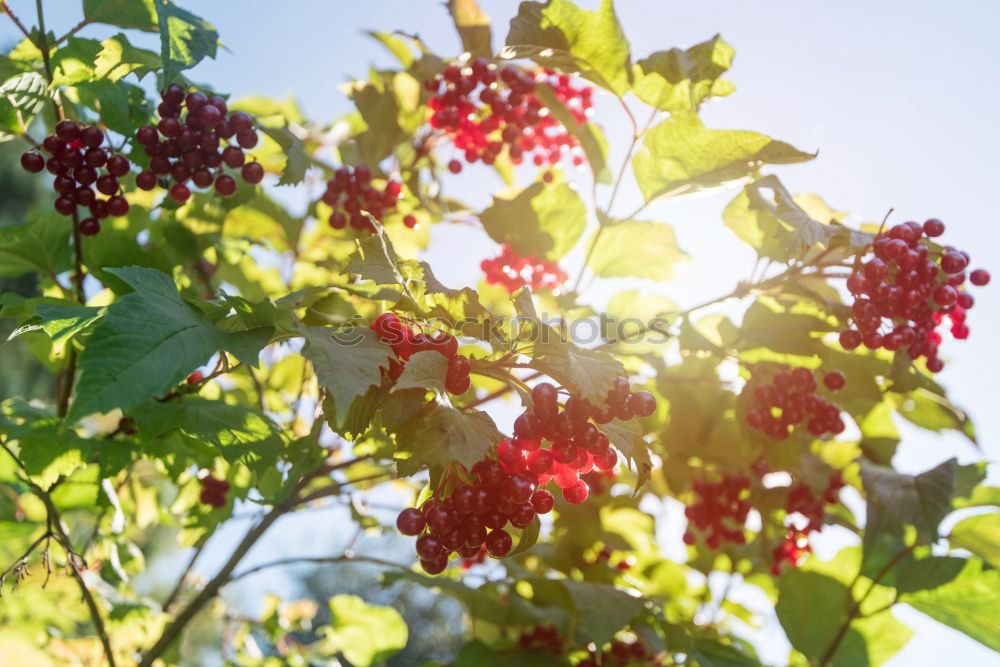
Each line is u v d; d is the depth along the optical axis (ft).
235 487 2.34
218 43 1.99
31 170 1.99
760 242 2.16
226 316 1.77
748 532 2.65
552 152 2.49
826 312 2.10
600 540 2.49
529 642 2.42
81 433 2.09
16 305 2.10
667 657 2.38
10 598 2.51
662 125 2.07
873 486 2.15
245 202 2.13
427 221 2.46
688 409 2.36
